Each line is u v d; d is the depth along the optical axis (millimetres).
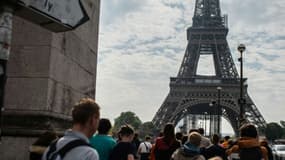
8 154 14172
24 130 14227
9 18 9336
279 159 41531
